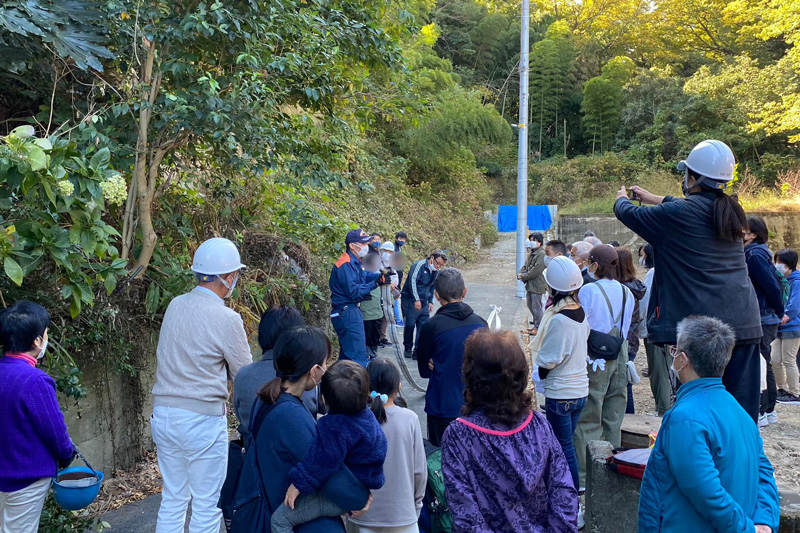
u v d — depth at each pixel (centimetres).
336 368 256
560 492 229
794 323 659
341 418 251
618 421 454
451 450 229
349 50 581
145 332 527
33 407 286
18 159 281
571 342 393
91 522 371
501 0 4600
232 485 289
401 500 294
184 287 501
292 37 525
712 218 277
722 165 280
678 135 3123
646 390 736
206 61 480
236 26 434
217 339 331
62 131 418
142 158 452
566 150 4078
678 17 4156
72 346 439
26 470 287
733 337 232
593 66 4247
